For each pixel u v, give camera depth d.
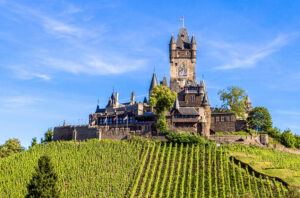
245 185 73.19
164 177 77.69
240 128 107.06
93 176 80.75
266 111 109.94
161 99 111.25
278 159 86.12
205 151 88.06
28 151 95.88
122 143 94.88
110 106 148.12
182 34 148.75
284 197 66.44
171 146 90.88
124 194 74.56
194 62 144.38
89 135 112.44
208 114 111.12
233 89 123.31
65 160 86.88
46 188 64.31
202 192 72.25
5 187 78.75
